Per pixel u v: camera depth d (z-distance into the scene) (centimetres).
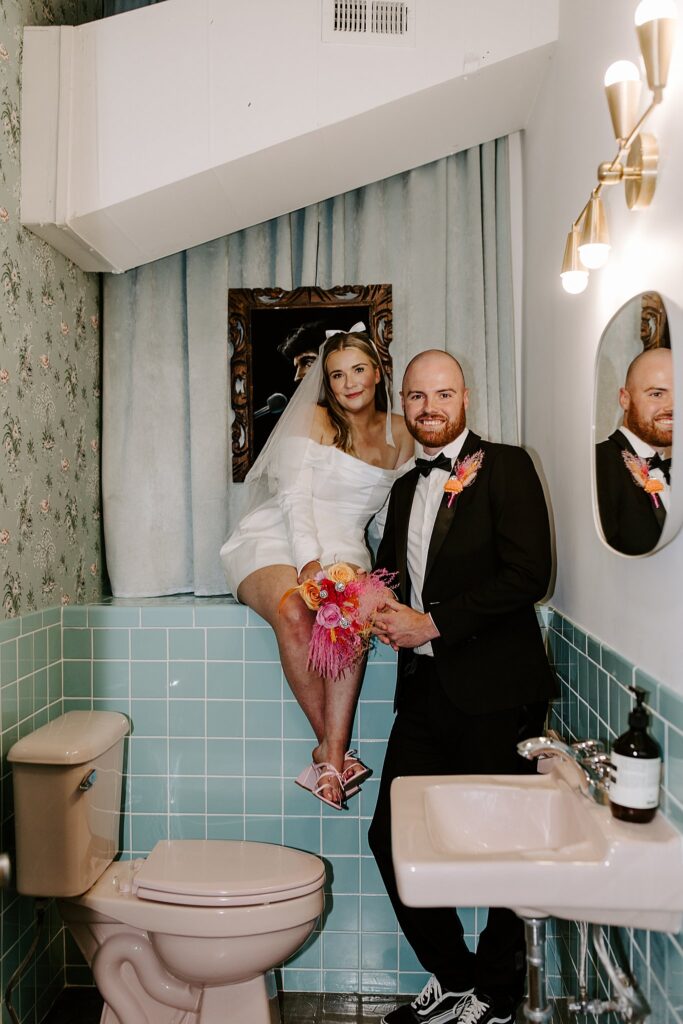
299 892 194
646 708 141
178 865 204
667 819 131
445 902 124
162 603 254
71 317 251
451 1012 209
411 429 216
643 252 147
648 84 127
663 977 132
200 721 241
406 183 269
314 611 225
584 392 191
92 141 219
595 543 182
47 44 218
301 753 239
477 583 200
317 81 221
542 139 239
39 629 224
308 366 270
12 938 204
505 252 269
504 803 156
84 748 197
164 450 274
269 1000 213
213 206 243
